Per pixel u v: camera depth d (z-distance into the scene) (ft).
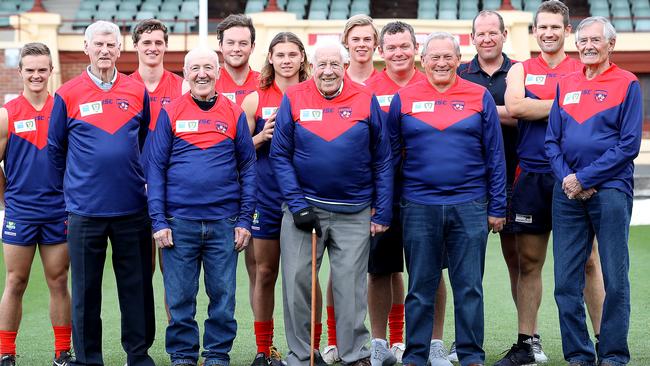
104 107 16.47
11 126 17.62
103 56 16.34
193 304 16.76
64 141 16.66
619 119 16.14
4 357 17.85
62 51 62.23
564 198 16.58
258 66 57.67
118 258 16.78
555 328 21.90
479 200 16.56
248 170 16.99
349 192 16.71
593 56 16.14
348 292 16.70
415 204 16.63
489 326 22.15
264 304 18.11
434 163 16.46
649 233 39.04
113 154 16.35
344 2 70.79
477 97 16.61
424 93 16.71
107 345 20.35
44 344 20.44
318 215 16.80
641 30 64.23
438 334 18.21
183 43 62.13
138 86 16.96
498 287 27.35
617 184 16.15
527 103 17.60
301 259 16.80
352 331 16.69
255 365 17.80
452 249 16.69
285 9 69.56
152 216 16.46
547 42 17.92
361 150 16.58
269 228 17.93
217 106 16.74
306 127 16.60
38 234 17.80
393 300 19.10
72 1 70.08
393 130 16.97
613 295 16.22
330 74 16.29
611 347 16.38
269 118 17.66
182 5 68.18
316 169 16.60
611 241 16.14
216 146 16.58
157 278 28.81
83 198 16.37
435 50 16.38
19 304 18.06
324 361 17.47
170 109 16.65
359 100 16.65
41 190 17.71
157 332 21.61
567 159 16.49
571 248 16.58
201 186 16.46
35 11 61.82
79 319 16.65
